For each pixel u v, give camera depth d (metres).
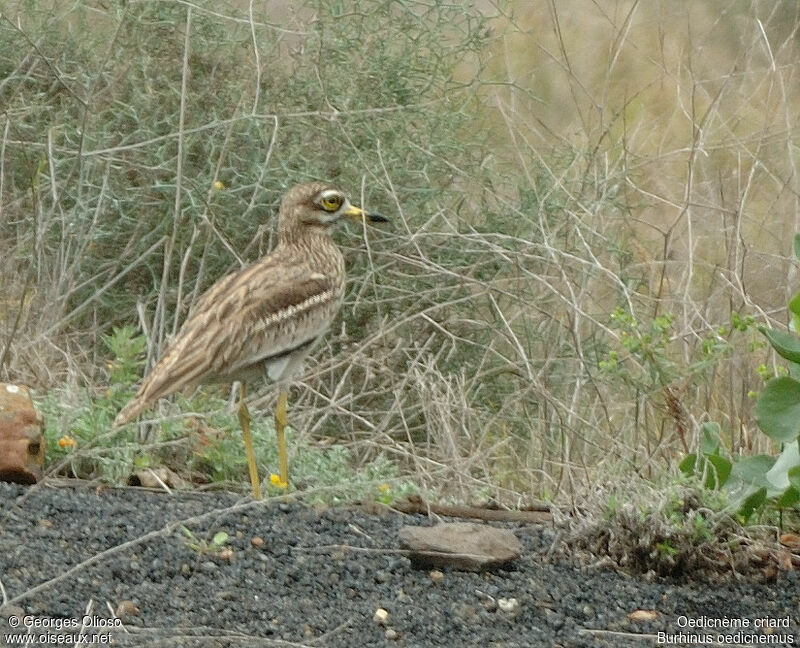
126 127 15.55
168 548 9.01
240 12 15.55
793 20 17.53
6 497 9.74
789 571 9.55
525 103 17.75
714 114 15.19
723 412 12.25
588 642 8.16
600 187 14.91
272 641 7.78
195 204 13.88
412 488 10.98
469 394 13.99
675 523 9.27
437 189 14.95
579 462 12.01
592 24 18.22
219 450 11.35
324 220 11.91
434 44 15.52
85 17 16.06
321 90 14.76
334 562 9.05
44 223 13.95
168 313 14.78
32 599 8.09
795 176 14.21
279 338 11.14
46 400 11.49
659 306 13.45
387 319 14.68
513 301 14.29
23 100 15.02
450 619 8.34
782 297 13.95
